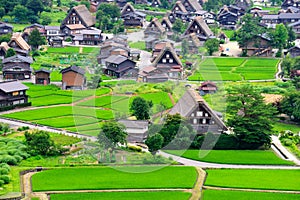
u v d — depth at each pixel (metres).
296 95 169.88
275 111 151.12
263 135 143.25
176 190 113.81
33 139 137.12
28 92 198.00
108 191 112.44
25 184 116.44
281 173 126.25
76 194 110.62
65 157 132.62
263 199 110.19
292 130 162.50
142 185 115.19
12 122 164.25
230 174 124.19
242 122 143.38
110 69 124.00
